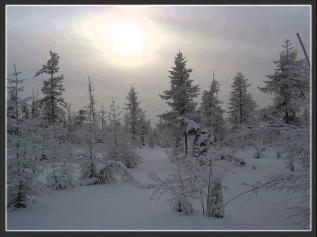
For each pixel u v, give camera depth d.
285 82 20.36
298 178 5.50
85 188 13.24
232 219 7.32
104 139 19.50
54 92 24.36
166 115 26.08
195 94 26.59
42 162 9.35
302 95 19.50
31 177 8.77
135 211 8.31
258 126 6.08
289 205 9.14
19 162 8.56
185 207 7.98
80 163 15.51
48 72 24.78
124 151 21.19
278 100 20.36
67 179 13.37
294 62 20.45
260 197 10.48
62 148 13.42
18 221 7.11
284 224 6.80
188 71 27.03
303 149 5.93
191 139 9.45
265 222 7.02
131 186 13.81
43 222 7.02
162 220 7.18
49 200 10.10
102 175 14.84
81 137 15.71
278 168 18.56
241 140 6.51
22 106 8.91
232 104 36.03
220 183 7.76
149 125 60.56
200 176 8.16
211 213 7.62
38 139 9.52
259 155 25.05
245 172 17.25
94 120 16.19
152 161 26.08
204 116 28.75
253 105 35.09
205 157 8.04
